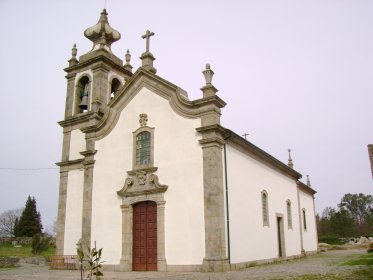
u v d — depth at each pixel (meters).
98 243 19.47
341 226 65.81
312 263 20.14
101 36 26.62
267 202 22.61
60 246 22.42
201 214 16.48
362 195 100.56
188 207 16.92
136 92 20.33
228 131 17.73
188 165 17.41
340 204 101.94
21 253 38.84
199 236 16.31
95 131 21.36
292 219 27.39
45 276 15.65
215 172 16.55
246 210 19.33
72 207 22.73
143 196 18.45
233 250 16.98
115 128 20.64
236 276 13.38
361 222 93.75
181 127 18.11
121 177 19.62
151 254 17.88
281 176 26.62
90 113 23.52
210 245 15.90
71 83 25.94
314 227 35.56
